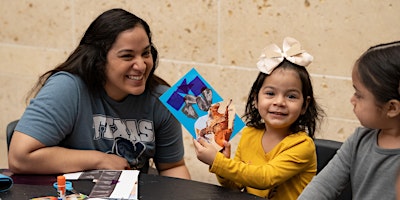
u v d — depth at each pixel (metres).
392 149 1.63
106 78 2.06
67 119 2.01
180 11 2.95
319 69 2.70
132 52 2.01
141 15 3.05
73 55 2.10
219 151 1.92
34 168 1.94
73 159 1.96
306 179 2.02
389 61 1.57
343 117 2.69
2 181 1.78
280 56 2.00
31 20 3.35
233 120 1.91
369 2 2.52
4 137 3.58
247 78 2.87
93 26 2.07
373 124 1.63
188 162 3.14
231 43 2.87
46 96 2.00
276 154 2.01
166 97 1.92
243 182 1.91
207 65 2.96
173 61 3.04
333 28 2.62
